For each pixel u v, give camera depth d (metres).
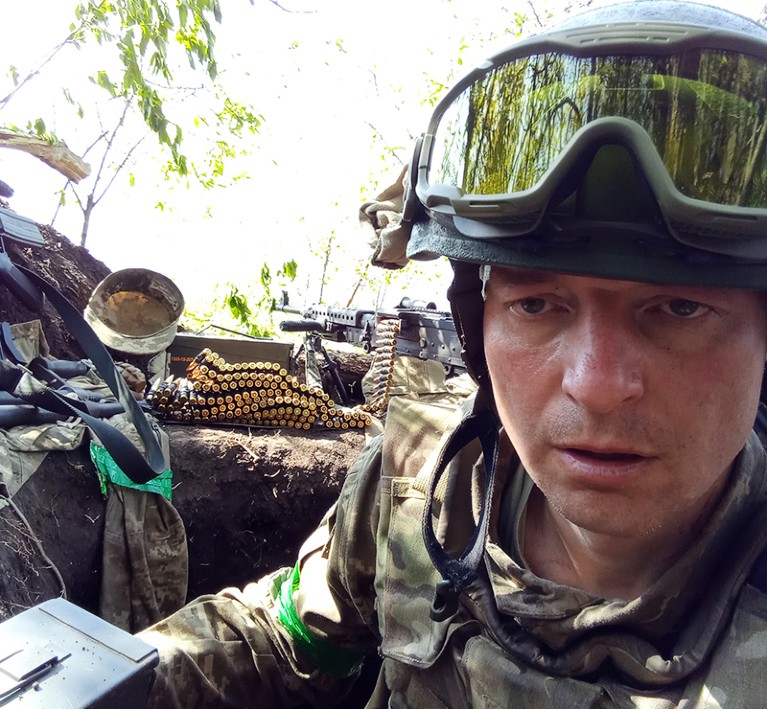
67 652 0.37
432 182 0.34
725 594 0.32
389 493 0.49
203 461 1.24
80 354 1.49
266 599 0.57
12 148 1.54
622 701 0.33
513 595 0.37
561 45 0.27
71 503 0.97
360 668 0.62
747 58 0.25
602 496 0.27
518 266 0.27
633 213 0.25
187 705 0.48
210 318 3.05
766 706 0.29
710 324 0.26
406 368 1.72
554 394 0.28
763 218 0.23
